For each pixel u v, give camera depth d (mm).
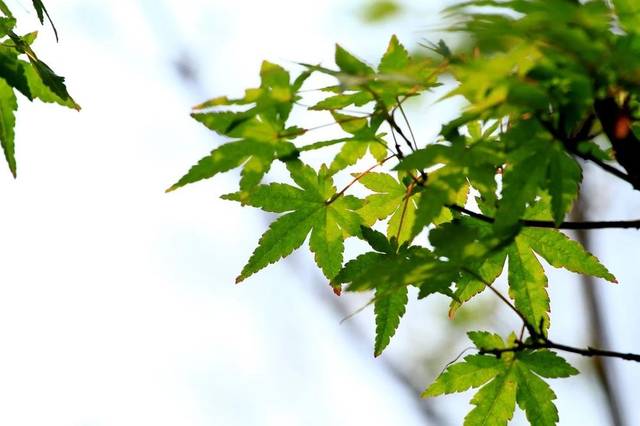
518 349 1064
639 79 986
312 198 1103
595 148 1039
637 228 1033
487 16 991
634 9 989
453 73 1011
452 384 1099
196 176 1051
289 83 1023
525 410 1094
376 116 1051
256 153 1052
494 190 1047
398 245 1093
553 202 1021
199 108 1027
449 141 1023
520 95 997
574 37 980
